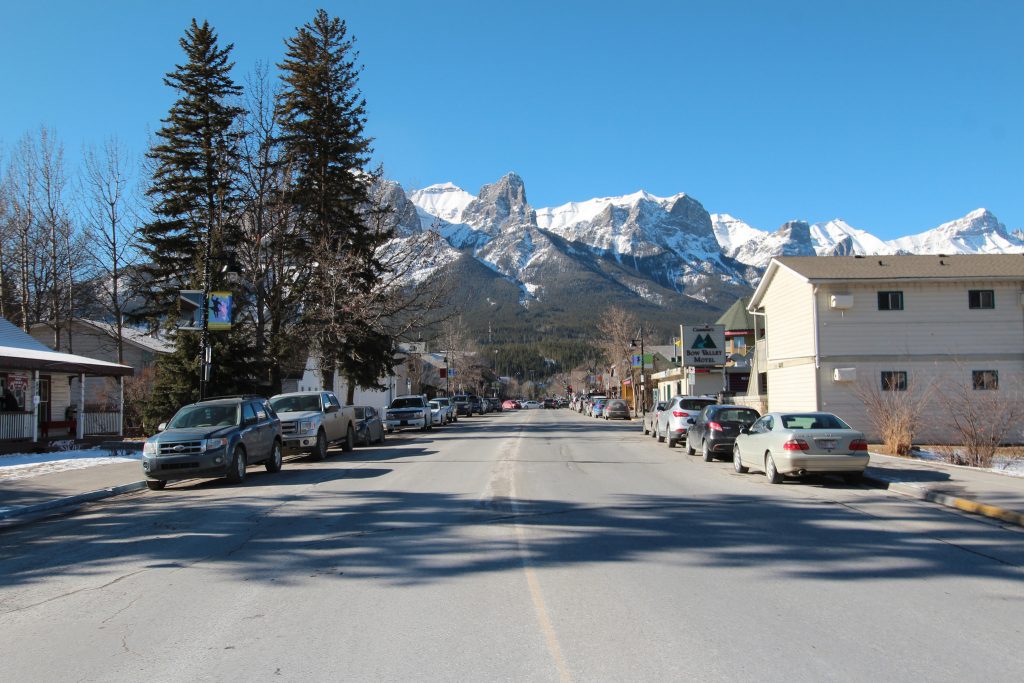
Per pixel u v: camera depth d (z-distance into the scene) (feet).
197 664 17.76
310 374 166.40
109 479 54.39
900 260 99.71
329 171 123.65
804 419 52.29
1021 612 21.26
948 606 21.86
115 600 23.56
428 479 53.93
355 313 112.06
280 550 30.14
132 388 122.11
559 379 577.02
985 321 89.35
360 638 19.39
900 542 30.86
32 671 17.53
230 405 56.54
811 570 26.21
